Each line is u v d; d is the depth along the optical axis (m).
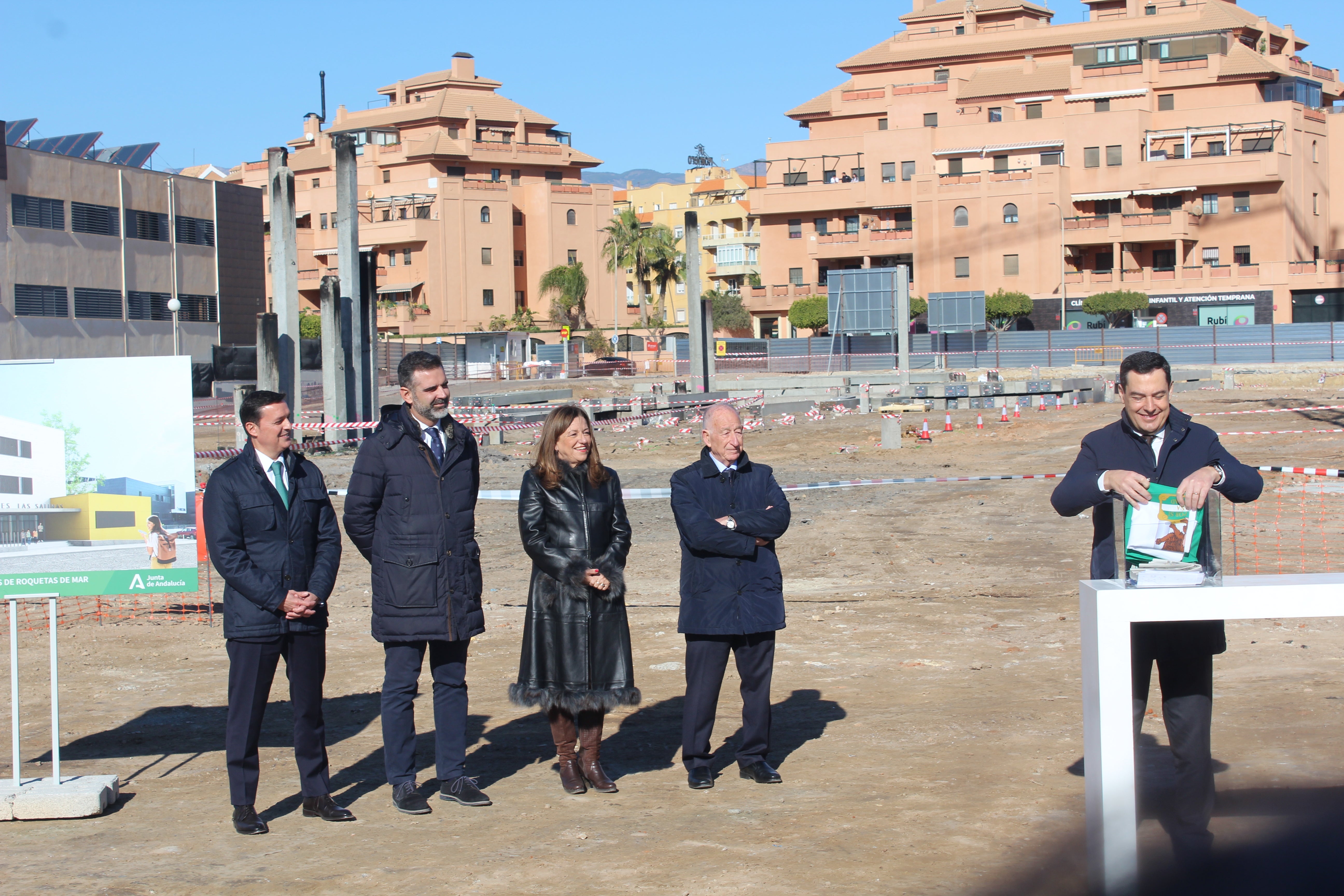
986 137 75.44
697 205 111.38
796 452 27.22
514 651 9.43
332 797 5.83
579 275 94.94
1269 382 46.47
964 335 67.31
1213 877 4.17
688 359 72.81
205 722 7.48
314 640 5.42
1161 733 6.20
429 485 5.50
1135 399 4.43
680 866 4.60
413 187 92.56
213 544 5.23
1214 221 70.31
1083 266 73.25
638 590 12.03
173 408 5.80
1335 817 4.71
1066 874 4.32
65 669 9.09
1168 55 75.44
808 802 5.39
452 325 91.81
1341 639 8.49
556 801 5.62
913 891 4.24
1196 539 4.11
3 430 5.73
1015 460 23.45
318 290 95.38
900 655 8.70
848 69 87.19
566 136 106.56
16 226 53.31
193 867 4.80
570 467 5.69
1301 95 74.62
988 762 5.86
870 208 78.88
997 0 88.69
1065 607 10.28
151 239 60.59
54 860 4.93
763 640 5.80
